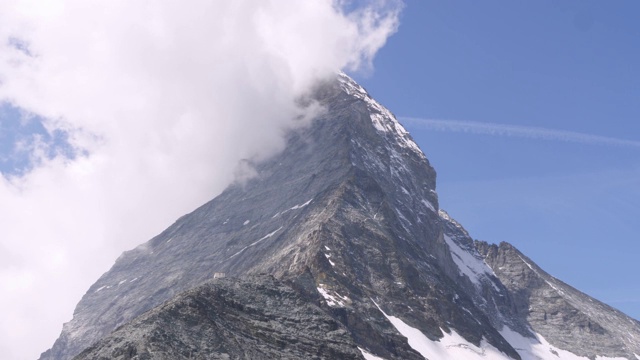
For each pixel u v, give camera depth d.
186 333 173.00
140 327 172.62
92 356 168.12
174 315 176.50
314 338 188.75
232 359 170.88
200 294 186.25
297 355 181.75
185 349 168.50
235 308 188.88
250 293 195.25
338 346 189.25
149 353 164.00
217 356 170.12
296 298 198.75
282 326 189.00
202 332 174.75
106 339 174.00
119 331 175.75
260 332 184.25
